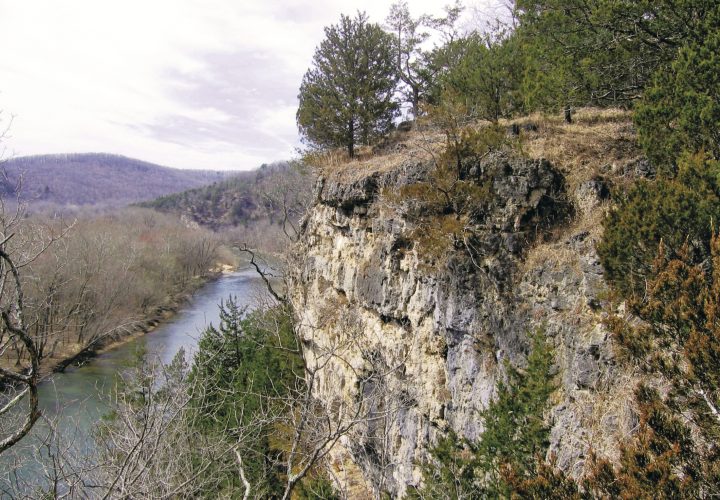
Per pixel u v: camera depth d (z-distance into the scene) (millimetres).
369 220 17719
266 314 27031
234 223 135875
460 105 15336
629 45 11445
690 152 8945
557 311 10938
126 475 7398
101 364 30703
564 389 10086
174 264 60375
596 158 12469
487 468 9594
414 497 11172
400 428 14555
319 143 24844
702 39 9844
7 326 5070
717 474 5625
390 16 28234
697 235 7918
